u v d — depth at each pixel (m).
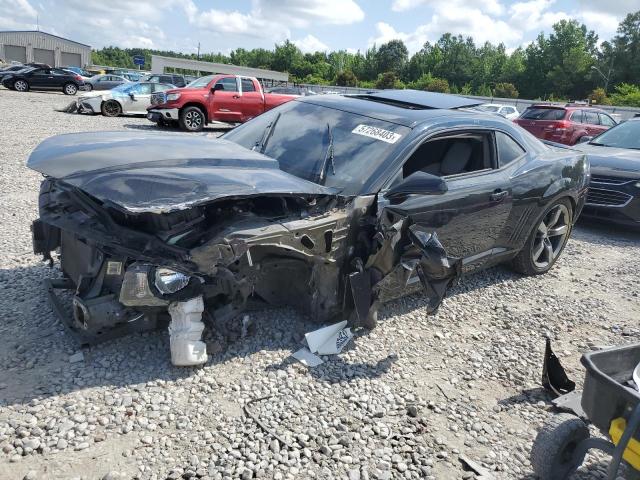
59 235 3.86
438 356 3.89
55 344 3.40
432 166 4.27
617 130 9.11
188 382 3.18
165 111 16.12
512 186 4.73
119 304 3.08
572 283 5.63
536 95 104.88
